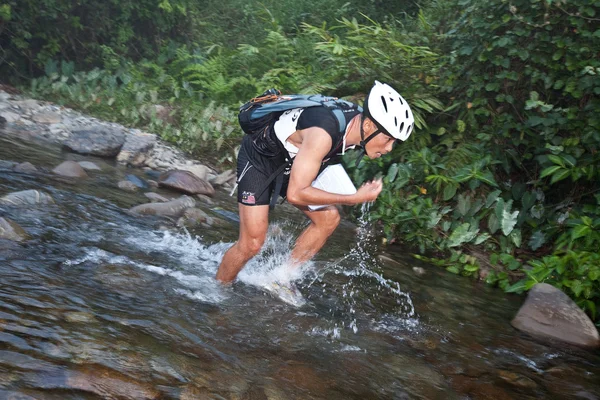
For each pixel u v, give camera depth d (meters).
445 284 4.55
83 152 6.21
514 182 6.03
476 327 3.75
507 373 3.12
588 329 3.75
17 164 5.09
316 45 7.84
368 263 4.67
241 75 8.89
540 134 5.38
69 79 9.53
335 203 3.09
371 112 3.05
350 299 3.80
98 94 8.75
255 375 2.56
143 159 6.41
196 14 11.77
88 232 3.89
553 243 5.34
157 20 10.42
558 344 3.67
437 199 5.80
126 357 2.43
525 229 5.57
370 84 6.76
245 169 3.31
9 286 2.80
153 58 10.48
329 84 6.99
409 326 3.55
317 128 3.01
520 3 5.50
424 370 2.99
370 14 10.54
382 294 4.02
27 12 9.09
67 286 2.97
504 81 5.84
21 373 2.14
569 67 5.32
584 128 5.18
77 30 9.76
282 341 2.97
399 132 3.07
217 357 2.63
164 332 2.73
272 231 4.89
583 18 5.31
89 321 2.65
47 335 2.44
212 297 3.31
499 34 5.83
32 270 3.06
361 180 6.18
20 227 3.55
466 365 3.15
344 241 5.19
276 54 8.95
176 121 8.05
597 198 4.88
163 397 2.22
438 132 6.25
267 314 3.27
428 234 5.37
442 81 6.39
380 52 6.54
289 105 3.12
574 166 5.04
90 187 5.03
